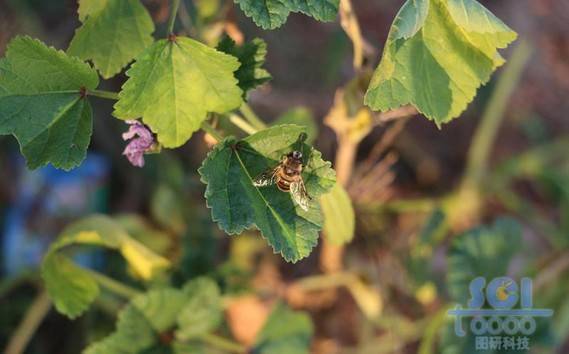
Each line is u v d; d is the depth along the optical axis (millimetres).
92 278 537
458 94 434
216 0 570
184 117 425
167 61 417
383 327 750
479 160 823
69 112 417
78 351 722
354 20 504
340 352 736
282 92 833
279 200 418
